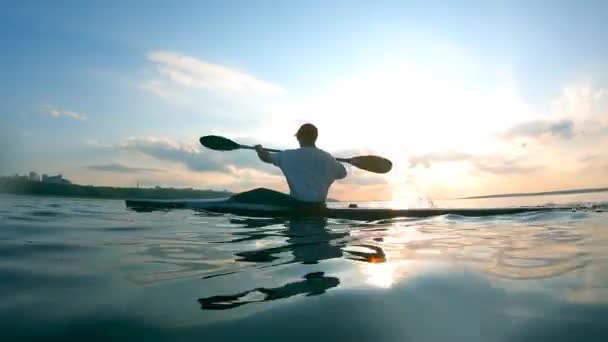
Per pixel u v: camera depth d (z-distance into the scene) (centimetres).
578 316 108
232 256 196
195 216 411
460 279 147
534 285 138
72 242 231
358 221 390
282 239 257
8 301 120
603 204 619
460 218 428
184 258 189
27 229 283
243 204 463
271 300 123
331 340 94
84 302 120
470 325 102
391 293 129
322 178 452
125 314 110
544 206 561
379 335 96
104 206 555
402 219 416
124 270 162
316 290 134
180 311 113
